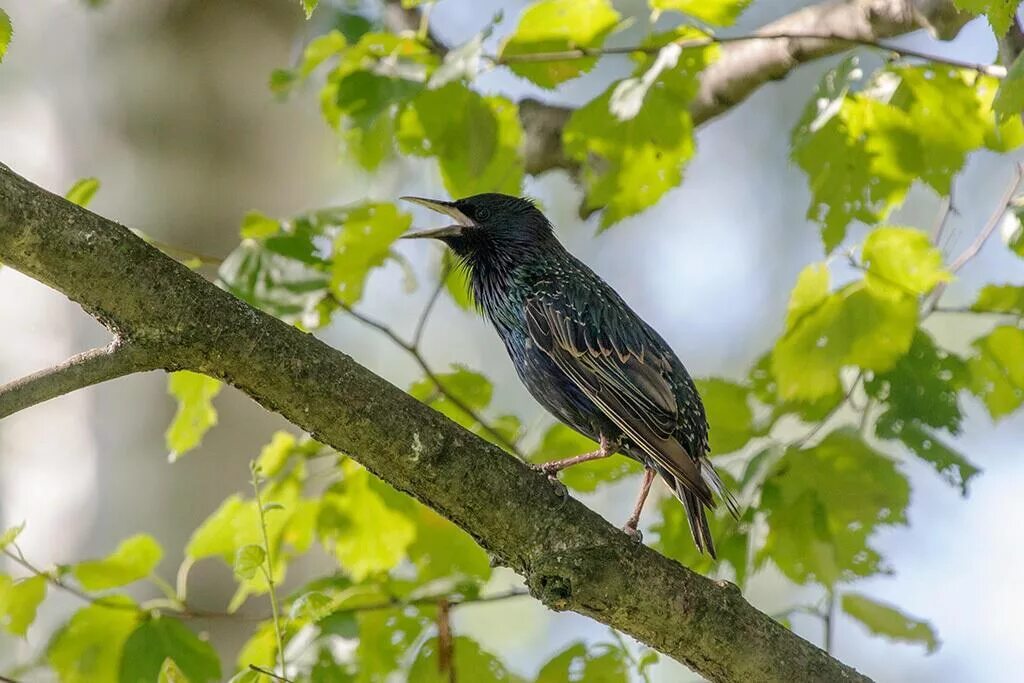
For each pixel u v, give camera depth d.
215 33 14.77
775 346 10.40
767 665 8.44
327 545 11.07
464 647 10.12
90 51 14.57
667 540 11.05
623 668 9.51
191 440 10.40
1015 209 9.95
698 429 11.25
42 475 13.73
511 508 8.03
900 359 10.23
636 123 10.93
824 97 10.12
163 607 10.34
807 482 10.09
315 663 10.08
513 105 11.97
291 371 7.49
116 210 14.25
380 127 11.77
